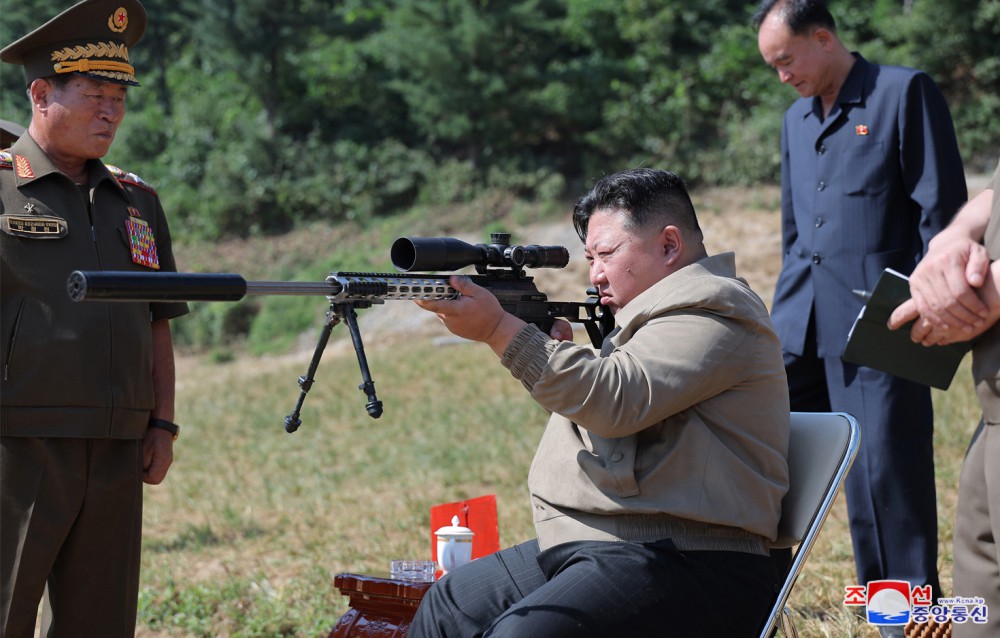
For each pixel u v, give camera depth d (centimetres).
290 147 3406
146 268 418
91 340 385
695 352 320
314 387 1573
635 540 327
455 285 320
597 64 3338
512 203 3030
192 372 2525
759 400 333
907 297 276
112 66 396
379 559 707
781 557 491
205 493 984
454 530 441
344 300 298
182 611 618
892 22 2889
